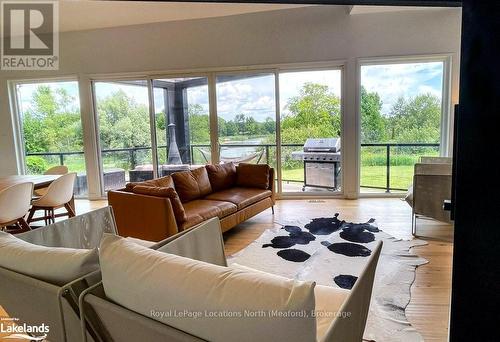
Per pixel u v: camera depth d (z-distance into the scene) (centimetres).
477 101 85
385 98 505
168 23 529
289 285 82
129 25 536
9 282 128
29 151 596
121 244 111
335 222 396
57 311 115
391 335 186
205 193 403
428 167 382
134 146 574
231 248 330
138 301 97
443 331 189
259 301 80
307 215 435
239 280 87
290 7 495
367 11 473
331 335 91
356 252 303
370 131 516
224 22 518
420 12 470
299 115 531
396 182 522
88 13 477
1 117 576
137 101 562
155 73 544
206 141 555
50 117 583
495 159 84
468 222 90
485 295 91
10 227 372
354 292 107
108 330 106
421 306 214
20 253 129
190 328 89
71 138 583
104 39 546
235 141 550
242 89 535
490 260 89
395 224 382
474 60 84
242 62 523
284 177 548
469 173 88
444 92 487
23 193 339
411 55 479
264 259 296
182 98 552
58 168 484
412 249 306
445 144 494
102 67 553
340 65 500
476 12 82
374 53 488
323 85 516
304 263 284
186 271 94
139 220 307
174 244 156
